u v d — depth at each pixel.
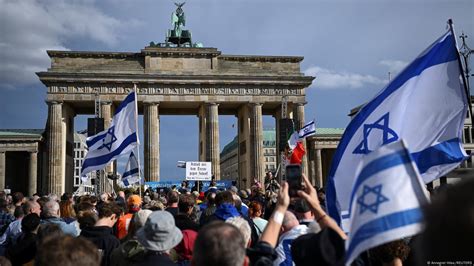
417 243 3.83
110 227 15.34
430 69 14.08
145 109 113.94
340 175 12.80
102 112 111.38
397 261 9.60
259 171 114.06
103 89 112.25
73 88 111.00
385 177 6.65
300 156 36.81
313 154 136.50
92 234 14.78
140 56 115.94
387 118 13.66
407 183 6.56
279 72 119.75
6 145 116.75
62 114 111.56
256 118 116.12
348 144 13.36
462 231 3.39
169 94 114.44
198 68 116.69
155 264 10.53
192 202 18.17
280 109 122.44
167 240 10.79
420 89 13.98
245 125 121.88
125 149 31.55
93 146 32.38
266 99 117.12
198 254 6.45
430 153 13.56
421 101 13.89
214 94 115.62
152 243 10.70
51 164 108.00
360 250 6.47
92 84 111.94
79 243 6.20
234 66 118.88
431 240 3.56
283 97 104.25
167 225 10.86
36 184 116.94
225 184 75.06
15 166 129.12
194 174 64.12
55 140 108.88
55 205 17.44
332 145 136.75
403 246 9.62
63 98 110.31
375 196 6.62
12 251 14.71
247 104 118.00
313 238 7.84
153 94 113.81
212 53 116.88
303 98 118.06
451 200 3.52
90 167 32.31
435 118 13.80
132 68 115.12
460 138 13.64
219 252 6.29
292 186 8.89
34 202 18.97
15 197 26.41
